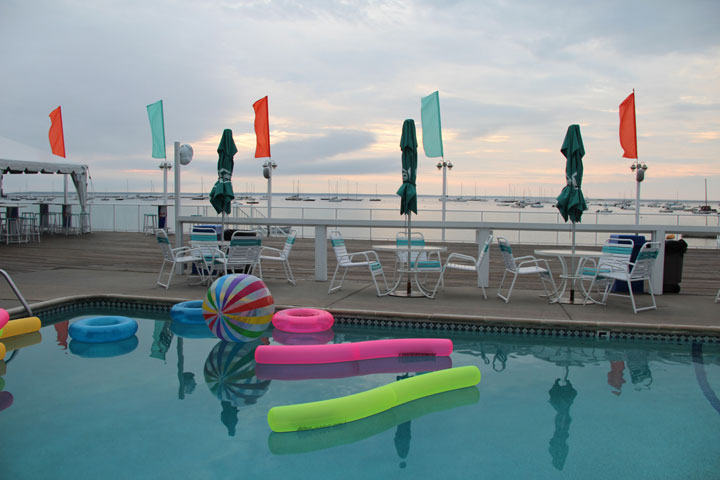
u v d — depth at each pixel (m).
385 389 3.45
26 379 3.91
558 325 5.39
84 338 5.00
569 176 6.34
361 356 4.56
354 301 6.54
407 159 6.92
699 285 8.40
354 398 3.26
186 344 5.01
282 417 3.00
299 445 2.84
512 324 5.47
